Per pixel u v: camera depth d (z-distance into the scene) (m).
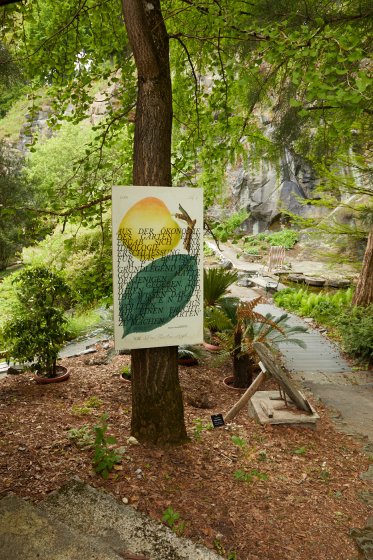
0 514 2.83
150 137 3.93
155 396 4.06
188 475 3.71
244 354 6.45
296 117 6.60
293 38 3.28
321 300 12.26
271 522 3.30
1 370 6.95
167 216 3.77
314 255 18.12
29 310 5.77
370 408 6.16
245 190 22.58
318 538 3.22
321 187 10.45
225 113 6.10
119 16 6.29
